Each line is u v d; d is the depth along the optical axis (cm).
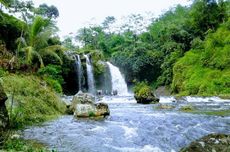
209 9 4934
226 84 3431
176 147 774
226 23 4534
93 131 965
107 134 916
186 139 859
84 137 870
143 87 2431
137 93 2433
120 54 5191
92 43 6431
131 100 2581
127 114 1452
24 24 2820
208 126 1065
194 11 5006
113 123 1130
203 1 4956
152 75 4894
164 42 5178
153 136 886
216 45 4134
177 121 1177
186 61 4194
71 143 793
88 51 4412
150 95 2339
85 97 1478
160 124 1097
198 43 4431
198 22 4919
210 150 597
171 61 4553
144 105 2112
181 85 4006
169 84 4497
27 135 878
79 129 999
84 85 4069
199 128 1019
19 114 1052
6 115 802
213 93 3384
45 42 2528
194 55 4238
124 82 4881
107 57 5581
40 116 1224
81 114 1298
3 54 1870
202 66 3994
